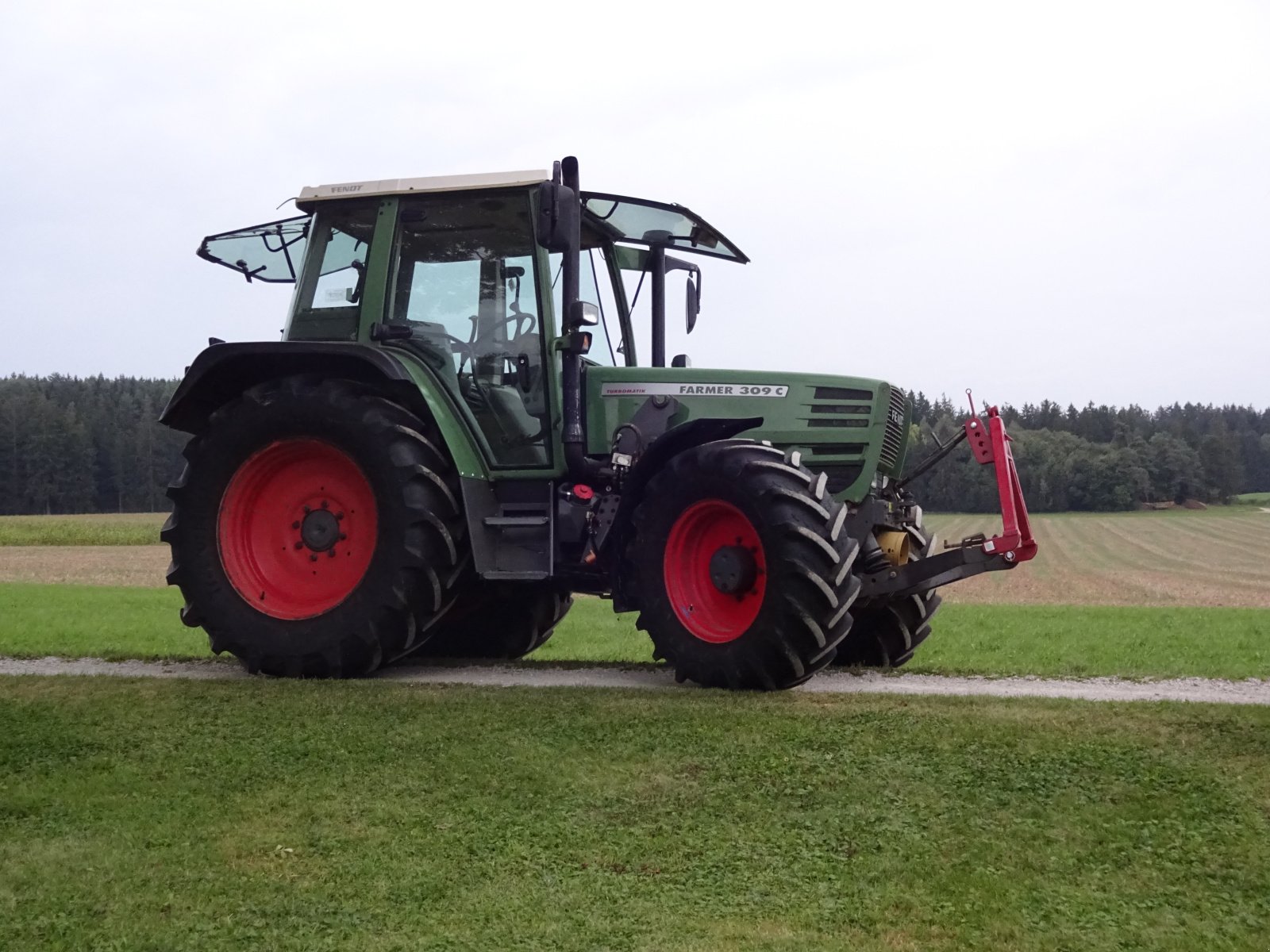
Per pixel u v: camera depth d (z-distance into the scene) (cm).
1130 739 385
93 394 7300
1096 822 318
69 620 982
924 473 635
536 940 254
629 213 630
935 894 278
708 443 545
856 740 394
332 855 304
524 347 606
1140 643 794
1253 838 302
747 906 273
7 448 6400
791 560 498
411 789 356
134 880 288
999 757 371
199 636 828
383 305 614
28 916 267
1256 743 379
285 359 608
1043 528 4716
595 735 412
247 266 682
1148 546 3809
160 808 342
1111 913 266
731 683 510
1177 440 6297
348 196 625
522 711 452
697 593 540
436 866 296
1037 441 5881
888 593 570
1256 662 661
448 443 577
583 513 593
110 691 507
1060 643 803
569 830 322
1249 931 256
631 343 695
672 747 395
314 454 599
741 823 325
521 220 612
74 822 331
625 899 277
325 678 571
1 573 2434
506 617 707
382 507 571
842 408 597
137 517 5259
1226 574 2672
